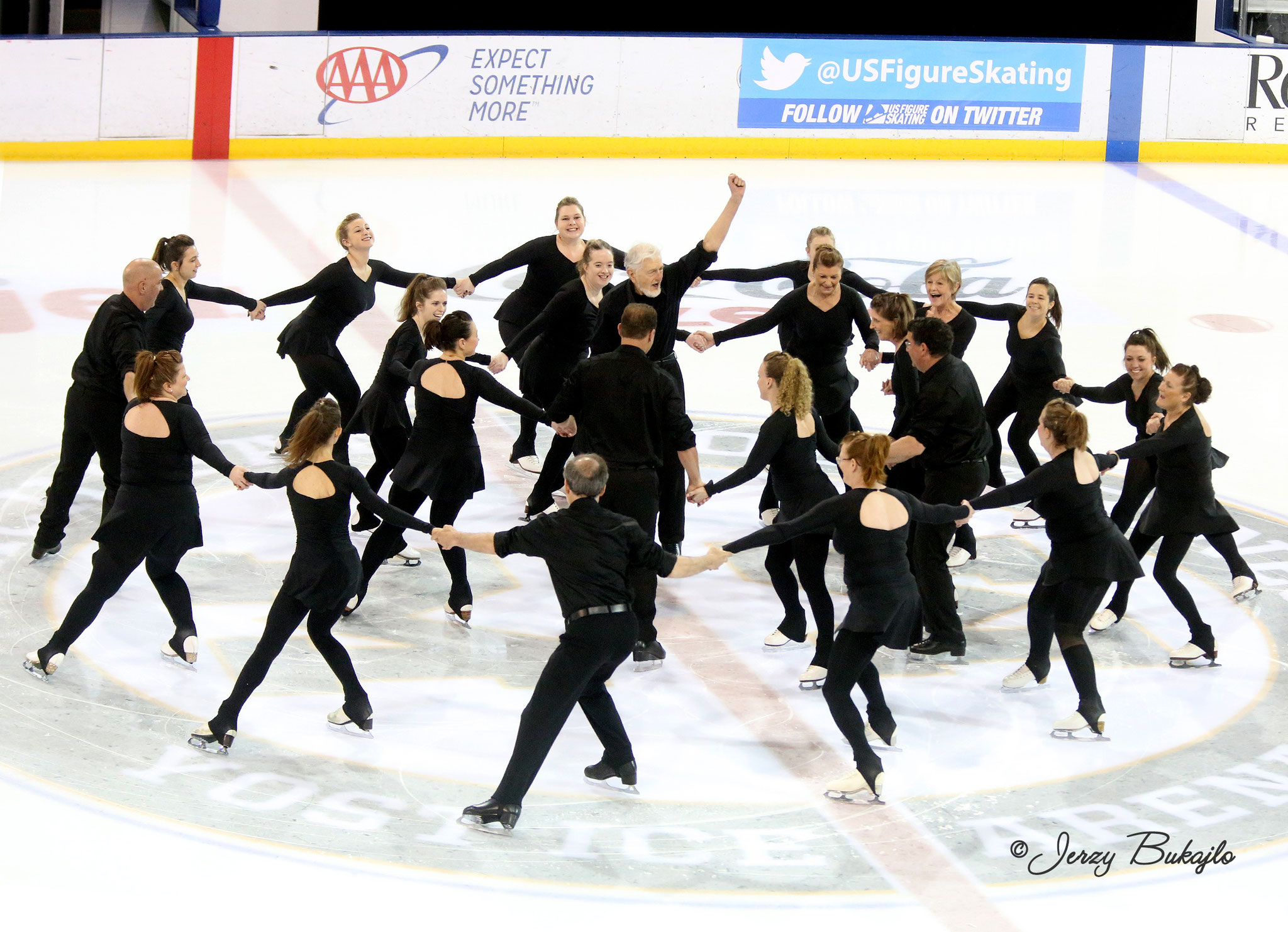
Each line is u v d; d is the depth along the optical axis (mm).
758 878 11617
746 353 28703
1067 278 34000
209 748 13367
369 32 43031
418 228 36250
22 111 41094
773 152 46062
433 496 16172
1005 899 11383
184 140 42531
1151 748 14039
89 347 17094
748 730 14336
